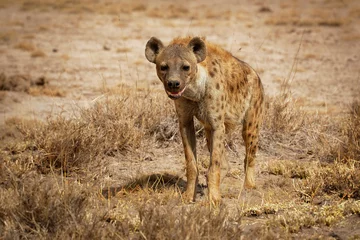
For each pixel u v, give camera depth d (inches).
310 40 1726.1
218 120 489.4
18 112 850.1
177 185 549.0
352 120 678.5
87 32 1845.5
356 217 438.6
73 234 389.7
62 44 1627.7
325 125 725.3
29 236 403.2
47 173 579.8
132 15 2256.4
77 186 480.4
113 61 1373.0
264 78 1184.2
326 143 655.1
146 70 1257.4
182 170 600.1
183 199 490.3
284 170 585.9
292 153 667.4
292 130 708.7
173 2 2728.8
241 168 617.9
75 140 593.6
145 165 617.3
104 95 794.2
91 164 592.4
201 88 477.1
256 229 410.3
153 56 484.1
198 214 402.3
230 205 483.8
